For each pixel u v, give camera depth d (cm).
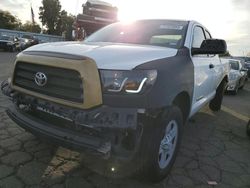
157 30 404
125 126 241
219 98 654
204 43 382
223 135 501
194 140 460
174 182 318
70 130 267
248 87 1440
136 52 290
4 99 580
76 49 283
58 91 266
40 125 282
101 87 247
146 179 305
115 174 308
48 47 303
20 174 302
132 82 249
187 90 338
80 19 1264
